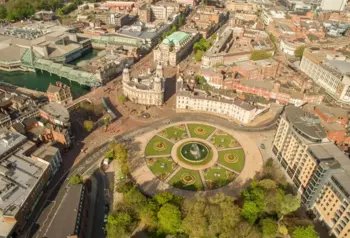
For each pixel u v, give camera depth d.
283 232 140.50
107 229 134.62
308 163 157.25
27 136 190.88
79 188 150.38
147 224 146.12
